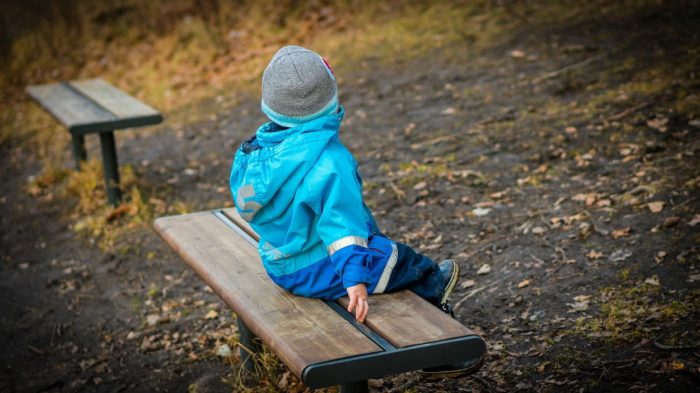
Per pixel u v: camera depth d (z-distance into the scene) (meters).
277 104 2.52
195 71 8.98
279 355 2.34
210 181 6.23
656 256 3.68
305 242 2.59
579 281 3.67
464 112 6.12
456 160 5.37
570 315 3.43
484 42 7.47
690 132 4.88
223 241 3.30
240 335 3.53
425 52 7.64
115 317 4.55
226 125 7.41
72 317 4.66
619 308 3.37
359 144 6.04
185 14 10.30
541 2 8.14
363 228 2.46
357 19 8.98
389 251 2.59
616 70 6.11
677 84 5.59
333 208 2.41
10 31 10.83
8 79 10.09
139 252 5.28
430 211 4.80
